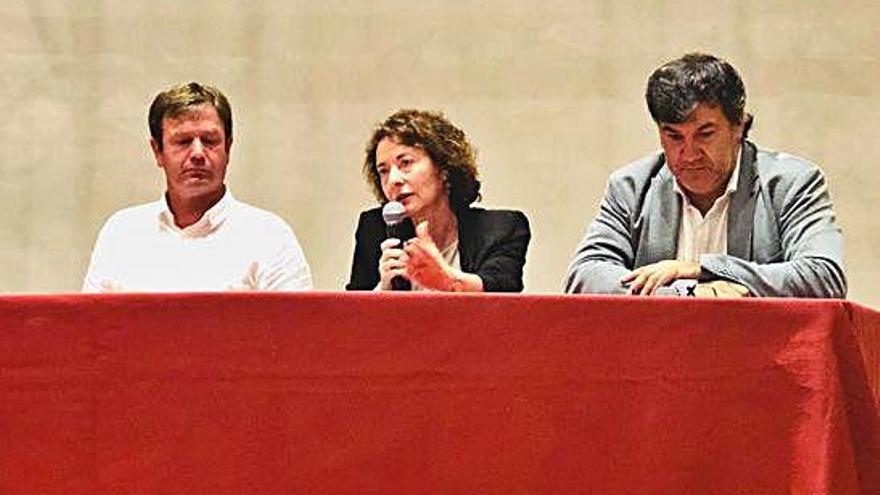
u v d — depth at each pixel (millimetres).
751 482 2738
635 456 2738
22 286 6656
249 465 2715
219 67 6746
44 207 6703
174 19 6770
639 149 6590
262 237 4652
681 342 2754
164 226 4691
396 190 4434
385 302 2734
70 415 2719
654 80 3977
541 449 2730
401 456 2723
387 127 4484
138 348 2727
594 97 6617
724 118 3936
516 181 6602
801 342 2758
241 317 2732
